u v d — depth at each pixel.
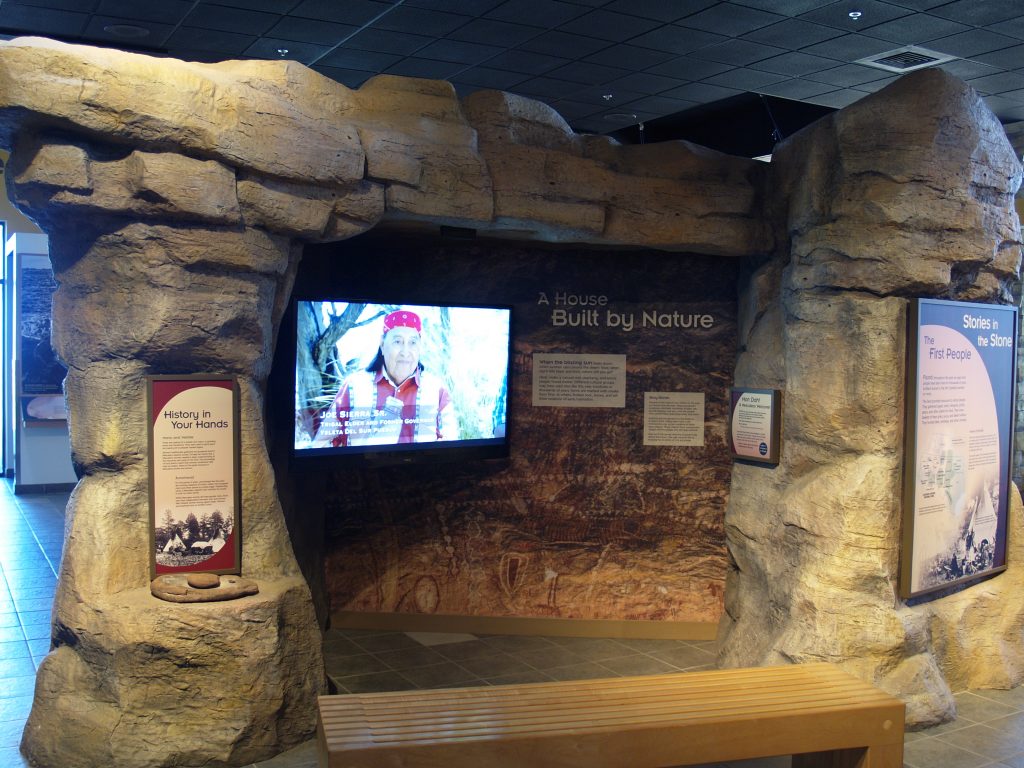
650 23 7.27
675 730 3.45
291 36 7.66
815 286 5.29
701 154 5.79
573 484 6.46
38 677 4.34
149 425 4.38
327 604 6.49
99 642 4.16
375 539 6.50
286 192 4.44
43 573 7.72
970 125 5.13
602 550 6.47
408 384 5.94
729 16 7.07
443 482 6.49
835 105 9.52
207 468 4.50
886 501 5.02
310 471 5.78
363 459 5.81
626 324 6.41
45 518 10.16
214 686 4.21
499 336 6.25
